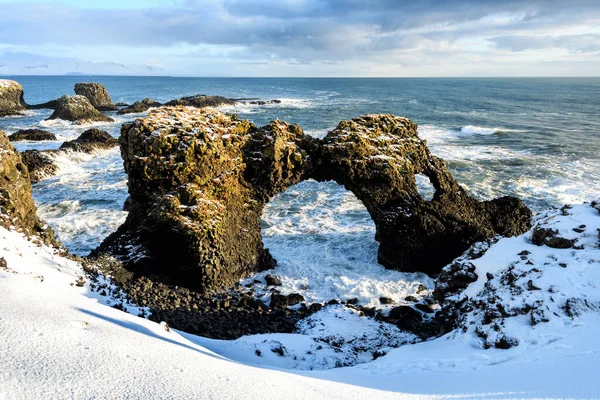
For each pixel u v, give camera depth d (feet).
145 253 56.08
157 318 41.60
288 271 64.49
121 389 18.81
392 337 45.44
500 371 25.85
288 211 88.69
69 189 100.58
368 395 23.57
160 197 55.77
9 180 49.60
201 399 19.19
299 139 66.95
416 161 70.95
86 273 47.26
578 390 21.49
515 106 320.50
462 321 36.83
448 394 23.45
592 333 27.27
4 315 23.25
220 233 56.85
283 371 29.14
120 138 59.16
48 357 20.21
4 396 16.61
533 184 107.14
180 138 57.11
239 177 62.54
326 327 47.24
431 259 66.18
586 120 233.35
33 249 45.62
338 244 73.87
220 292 56.90
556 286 32.55
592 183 107.55
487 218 71.67
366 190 67.62
